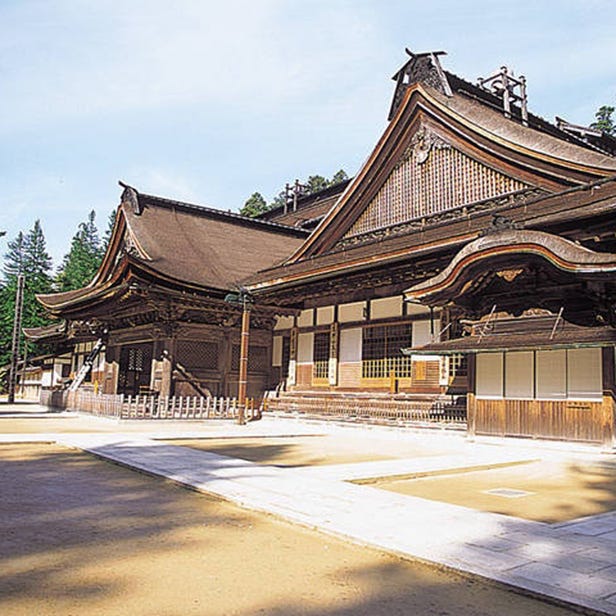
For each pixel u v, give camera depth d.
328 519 6.88
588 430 13.42
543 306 14.75
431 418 18.47
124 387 31.80
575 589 4.74
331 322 23.86
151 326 25.66
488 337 15.13
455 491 9.51
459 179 19.94
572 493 9.45
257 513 7.52
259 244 31.23
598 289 13.35
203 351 25.45
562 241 12.74
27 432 17.27
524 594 4.77
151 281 23.53
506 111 22.16
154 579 5.01
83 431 18.09
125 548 5.90
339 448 15.06
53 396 30.03
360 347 22.50
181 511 7.58
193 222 30.25
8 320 62.22
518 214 15.83
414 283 20.56
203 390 25.14
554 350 14.21
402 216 21.73
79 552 5.72
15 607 4.30
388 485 9.93
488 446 14.92
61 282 76.56
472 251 14.22
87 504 7.85
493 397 15.35
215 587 4.86
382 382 21.42
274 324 27.17
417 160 21.38
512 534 6.39
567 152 16.78
